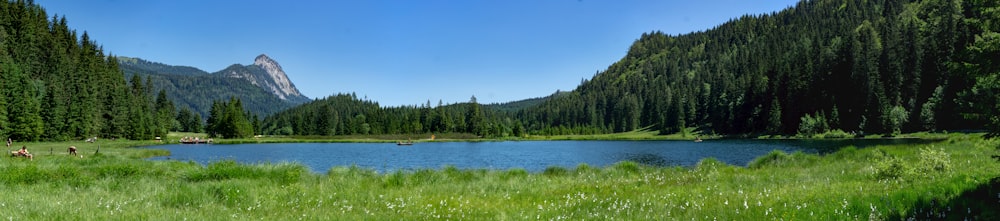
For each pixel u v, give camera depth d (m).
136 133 116.56
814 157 25.44
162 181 17.50
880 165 13.31
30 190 13.29
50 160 28.02
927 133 90.44
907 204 7.91
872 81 105.38
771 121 120.75
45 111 90.06
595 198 11.86
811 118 112.31
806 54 144.50
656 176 19.52
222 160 22.56
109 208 9.76
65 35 151.62
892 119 95.69
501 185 16.47
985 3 9.67
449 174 21.59
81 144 83.75
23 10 132.88
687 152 68.12
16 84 85.69
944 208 7.50
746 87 141.62
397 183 17.25
